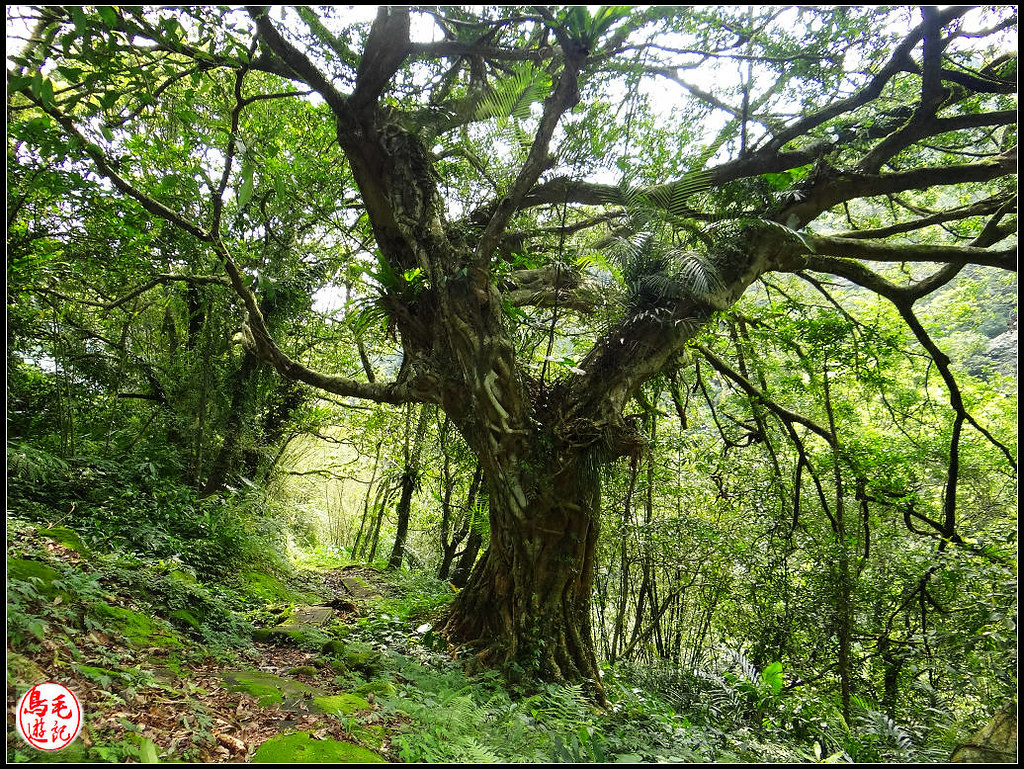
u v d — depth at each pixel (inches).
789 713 227.9
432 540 616.1
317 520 661.3
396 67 233.5
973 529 390.3
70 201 280.7
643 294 254.4
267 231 325.7
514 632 223.0
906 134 281.7
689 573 388.2
